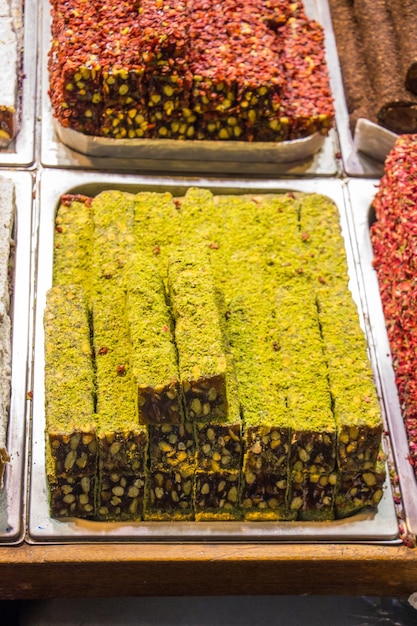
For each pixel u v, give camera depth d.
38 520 0.71
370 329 0.83
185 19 0.84
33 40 0.98
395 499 0.75
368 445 0.71
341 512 0.74
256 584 0.75
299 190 0.91
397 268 0.82
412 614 0.80
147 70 0.84
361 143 0.93
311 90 0.91
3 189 0.85
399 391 0.80
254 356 0.76
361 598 0.81
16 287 0.81
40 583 0.73
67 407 0.70
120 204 0.85
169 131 0.88
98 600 0.79
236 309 0.78
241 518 0.73
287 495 0.73
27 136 0.90
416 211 0.80
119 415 0.71
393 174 0.83
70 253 0.84
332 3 1.05
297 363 0.75
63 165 0.89
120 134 0.88
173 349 0.71
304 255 0.85
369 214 0.90
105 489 0.71
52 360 0.73
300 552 0.72
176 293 0.73
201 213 0.86
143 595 0.77
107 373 0.73
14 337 0.79
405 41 0.94
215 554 0.71
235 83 0.85
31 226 0.85
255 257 0.84
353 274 0.86
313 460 0.72
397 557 0.72
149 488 0.72
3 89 0.90
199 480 0.72
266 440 0.71
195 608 0.79
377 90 0.93
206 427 0.71
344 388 0.73
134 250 0.82
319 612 0.80
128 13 0.88
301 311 0.78
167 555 0.71
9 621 0.78
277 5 0.95
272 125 0.89
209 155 0.91
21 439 0.74
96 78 0.84
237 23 0.90
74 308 0.76
